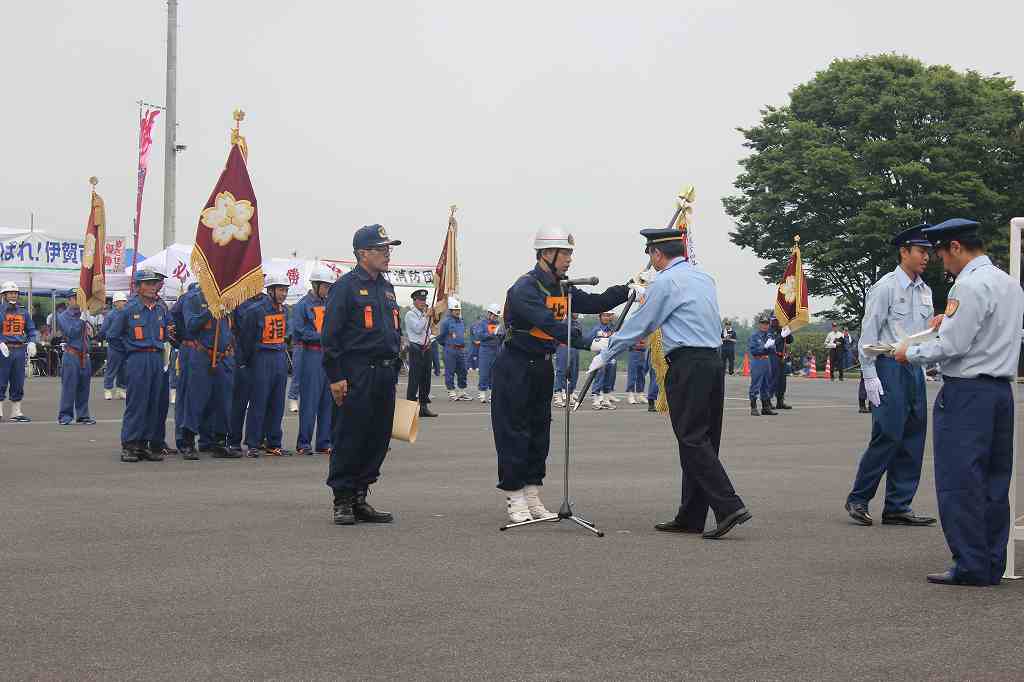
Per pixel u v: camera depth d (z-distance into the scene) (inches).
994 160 2321.6
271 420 611.5
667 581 276.7
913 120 2349.9
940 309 2016.5
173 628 228.4
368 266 378.9
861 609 248.8
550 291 362.0
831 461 579.2
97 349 1540.4
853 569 295.0
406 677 195.3
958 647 217.6
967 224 287.7
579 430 783.1
